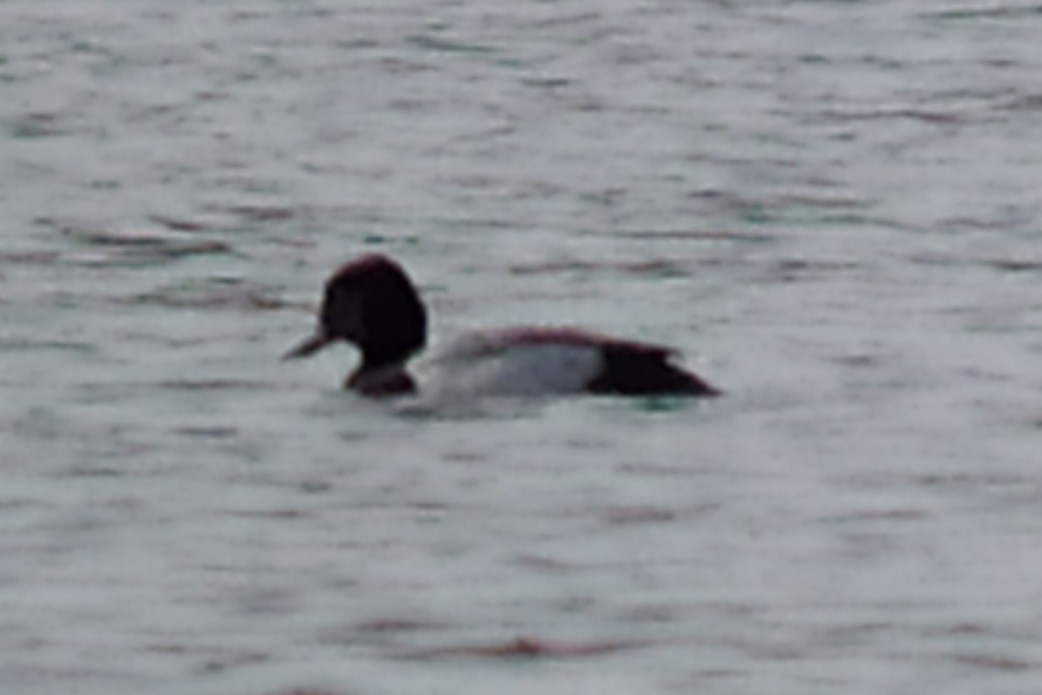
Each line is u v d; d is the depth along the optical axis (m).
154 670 24.98
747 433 32.38
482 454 31.75
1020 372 35.31
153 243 44.12
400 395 33.91
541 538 28.83
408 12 67.19
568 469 31.16
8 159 51.03
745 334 37.69
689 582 27.41
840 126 54.00
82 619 26.36
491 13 67.06
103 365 36.12
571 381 33.41
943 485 30.50
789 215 46.09
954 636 25.86
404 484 30.75
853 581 27.44
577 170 49.97
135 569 27.89
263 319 38.91
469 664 25.14
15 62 61.16
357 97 57.12
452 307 39.78
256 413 33.72
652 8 67.50
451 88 58.06
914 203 46.91
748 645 25.61
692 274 41.69
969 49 61.97
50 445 32.38
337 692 24.48
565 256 43.03
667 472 31.02
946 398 33.97
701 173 49.72
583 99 56.75
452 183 48.91
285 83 58.69
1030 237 44.09
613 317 39.00
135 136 53.28
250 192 48.19
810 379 34.91
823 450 31.80
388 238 44.44
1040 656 25.30
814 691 24.55
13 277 41.47
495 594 27.08
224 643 25.69
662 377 33.47
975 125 54.09
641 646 25.59
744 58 61.19
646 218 45.88
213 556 28.31
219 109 55.94
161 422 33.31
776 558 28.11
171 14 67.25
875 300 39.62
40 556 28.31
